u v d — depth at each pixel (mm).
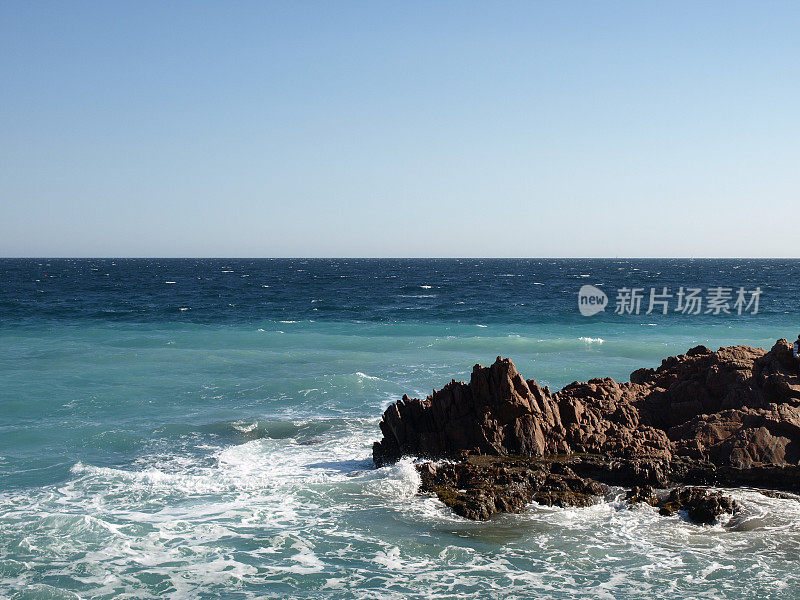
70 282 118562
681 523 14875
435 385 30609
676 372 22875
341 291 96625
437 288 104688
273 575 12758
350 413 25672
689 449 17969
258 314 61250
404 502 16203
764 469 16734
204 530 14727
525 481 16719
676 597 11844
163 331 48625
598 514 15461
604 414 20141
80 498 16719
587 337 46094
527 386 19234
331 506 16016
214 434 22906
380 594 12039
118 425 23906
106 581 12555
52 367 34125
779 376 19359
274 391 29219
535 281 127750
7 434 22641
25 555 13539
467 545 13945
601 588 12180
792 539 13906
